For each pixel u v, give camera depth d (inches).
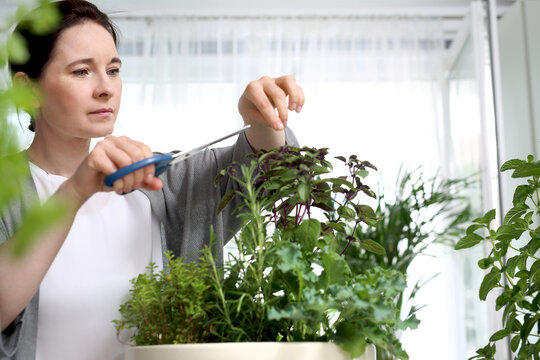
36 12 9.4
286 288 23.3
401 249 102.7
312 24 136.1
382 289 21.2
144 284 23.9
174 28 134.6
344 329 21.3
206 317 23.1
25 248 7.9
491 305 90.6
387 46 136.0
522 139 91.5
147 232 36.5
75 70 32.9
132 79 132.0
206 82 133.2
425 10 137.3
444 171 129.0
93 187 23.7
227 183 37.0
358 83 134.6
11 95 8.4
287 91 28.8
